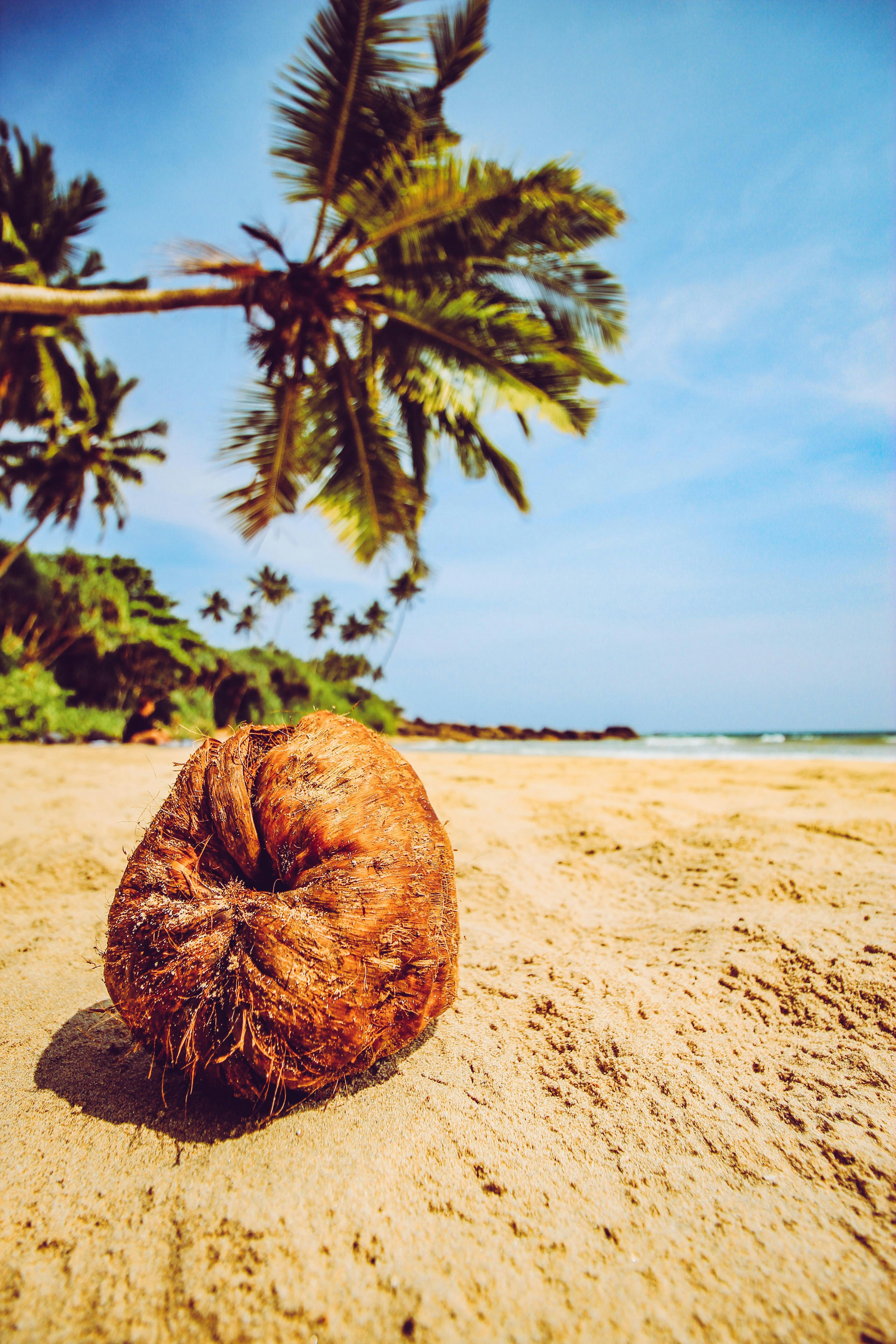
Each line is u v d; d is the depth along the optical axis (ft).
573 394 25.88
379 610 155.63
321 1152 4.30
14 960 7.41
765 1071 5.08
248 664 137.90
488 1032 5.81
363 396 28.76
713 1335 3.06
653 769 27.84
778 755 53.93
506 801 17.17
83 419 71.97
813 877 9.19
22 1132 4.55
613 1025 5.78
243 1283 3.33
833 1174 4.07
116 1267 3.45
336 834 4.66
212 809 4.88
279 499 28.63
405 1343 3.00
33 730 67.97
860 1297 3.24
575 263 25.80
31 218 40.47
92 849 11.37
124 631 97.45
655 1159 4.24
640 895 9.82
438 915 4.96
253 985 4.17
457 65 25.70
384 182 21.72
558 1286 3.32
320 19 20.48
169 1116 4.70
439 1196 3.92
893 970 6.08
